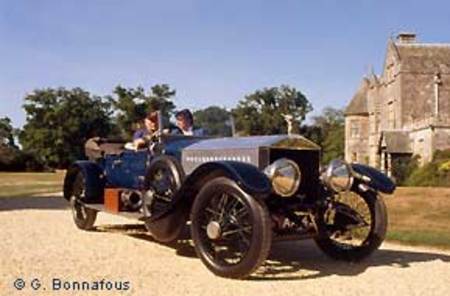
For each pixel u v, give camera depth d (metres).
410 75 48.25
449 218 15.23
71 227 10.68
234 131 9.37
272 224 6.82
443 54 49.16
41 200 18.22
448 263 7.69
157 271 6.77
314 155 7.40
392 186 7.60
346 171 7.38
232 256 6.76
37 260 7.23
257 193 6.21
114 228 10.62
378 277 6.76
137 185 9.11
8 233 9.63
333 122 100.88
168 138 8.59
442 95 47.97
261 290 6.01
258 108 91.69
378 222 7.62
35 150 96.19
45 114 96.88
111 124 100.00
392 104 50.41
